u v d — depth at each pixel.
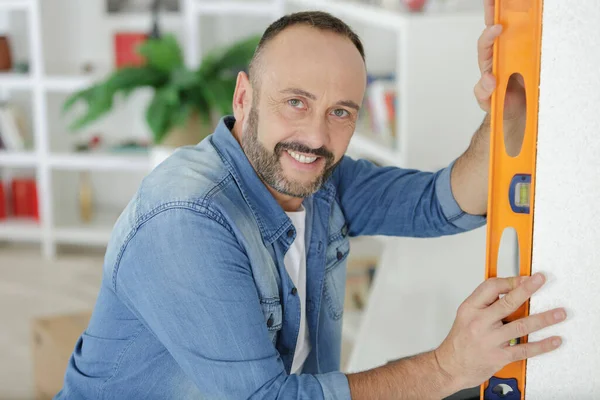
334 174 1.63
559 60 0.99
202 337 1.23
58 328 2.61
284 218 1.38
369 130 3.56
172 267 1.23
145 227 1.25
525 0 1.04
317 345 1.55
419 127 3.01
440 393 1.18
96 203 5.08
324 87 1.27
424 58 2.96
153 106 3.53
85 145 4.88
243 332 1.23
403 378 1.20
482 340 1.09
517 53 1.05
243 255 1.27
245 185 1.36
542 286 1.05
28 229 4.78
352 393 1.21
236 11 4.32
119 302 1.37
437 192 1.54
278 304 1.34
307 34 1.28
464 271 2.54
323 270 1.51
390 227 1.62
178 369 1.37
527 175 1.07
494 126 1.08
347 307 3.02
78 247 5.03
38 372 2.66
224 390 1.24
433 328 2.15
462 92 2.98
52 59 4.72
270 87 1.29
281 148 1.31
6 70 4.79
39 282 4.39
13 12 4.94
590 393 1.06
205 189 1.27
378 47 4.10
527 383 1.08
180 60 3.71
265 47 1.31
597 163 1.00
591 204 1.01
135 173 5.02
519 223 1.08
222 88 3.52
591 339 1.05
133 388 1.39
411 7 3.11
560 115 1.00
